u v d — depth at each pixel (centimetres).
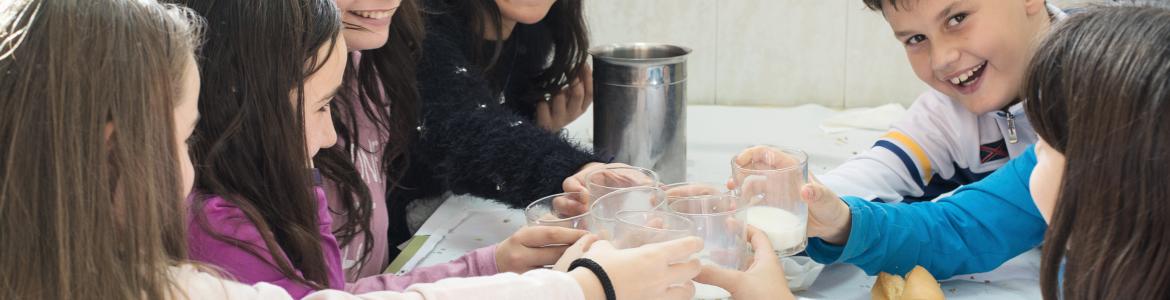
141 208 109
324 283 145
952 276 164
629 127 196
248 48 136
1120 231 113
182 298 115
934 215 164
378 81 183
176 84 112
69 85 102
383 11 166
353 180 166
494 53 208
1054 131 118
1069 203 117
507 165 185
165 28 111
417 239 178
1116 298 115
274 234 142
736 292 142
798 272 158
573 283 132
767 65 297
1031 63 119
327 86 145
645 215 142
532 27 222
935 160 196
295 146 140
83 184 104
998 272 165
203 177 138
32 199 104
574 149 186
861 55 291
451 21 199
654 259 135
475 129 187
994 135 194
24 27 103
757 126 237
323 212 151
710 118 244
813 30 291
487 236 180
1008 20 178
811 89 297
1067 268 118
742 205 144
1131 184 112
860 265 163
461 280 132
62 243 104
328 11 141
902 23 181
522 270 158
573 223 158
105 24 105
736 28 295
